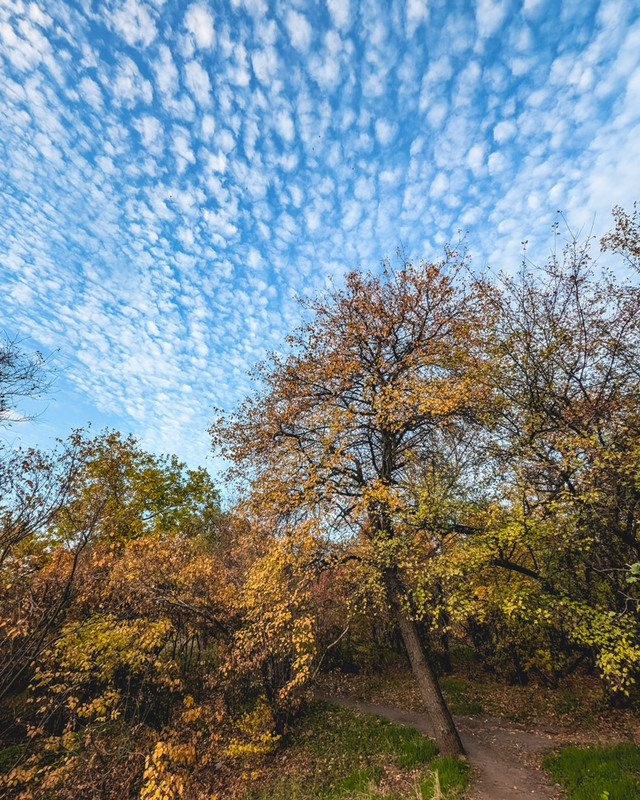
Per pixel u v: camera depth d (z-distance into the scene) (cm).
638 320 1119
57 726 1329
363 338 1431
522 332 1239
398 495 1092
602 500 852
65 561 1281
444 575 988
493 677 1941
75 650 1170
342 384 1387
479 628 1858
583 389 1155
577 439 890
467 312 1384
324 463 1174
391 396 1190
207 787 1144
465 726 1328
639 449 821
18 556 1056
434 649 2092
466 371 1284
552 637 1470
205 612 1466
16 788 1048
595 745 959
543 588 1020
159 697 1408
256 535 1355
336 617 2066
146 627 1294
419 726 1400
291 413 1378
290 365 1505
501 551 1034
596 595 966
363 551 1273
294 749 1285
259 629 1283
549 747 1055
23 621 1006
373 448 1380
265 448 1409
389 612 2039
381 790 941
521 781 875
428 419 1261
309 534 1106
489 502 1116
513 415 1234
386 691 1980
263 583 1191
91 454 1112
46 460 1009
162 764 1038
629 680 813
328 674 2367
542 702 1460
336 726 1434
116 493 2359
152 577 1434
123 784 1078
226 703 1430
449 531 1102
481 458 1248
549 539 1005
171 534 1705
